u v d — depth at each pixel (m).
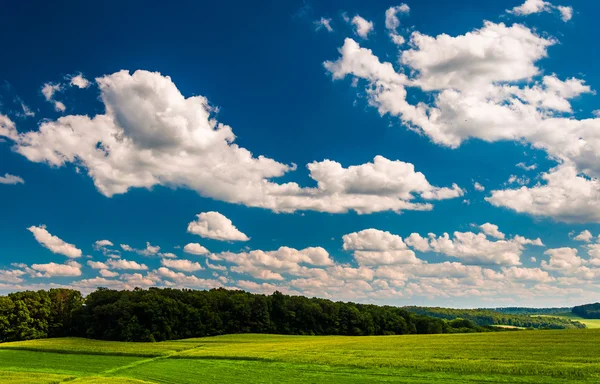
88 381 44.22
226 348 73.69
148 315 98.94
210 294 127.88
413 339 79.50
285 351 64.50
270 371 48.56
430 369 43.88
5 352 72.69
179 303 108.62
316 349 66.25
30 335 98.69
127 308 98.69
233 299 124.88
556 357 47.12
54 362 62.00
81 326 105.94
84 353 71.31
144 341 95.31
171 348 76.56
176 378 46.53
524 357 48.16
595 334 71.94
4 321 94.31
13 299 102.06
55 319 106.94
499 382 37.09
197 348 76.44
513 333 83.25
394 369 45.22
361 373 44.56
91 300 110.19
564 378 36.91
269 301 128.00
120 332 96.94
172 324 102.19
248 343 86.06
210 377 46.31
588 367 40.16
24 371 54.12
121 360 63.78
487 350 55.91
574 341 62.62
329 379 42.19
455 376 40.34
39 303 103.69
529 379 37.28
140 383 42.66
